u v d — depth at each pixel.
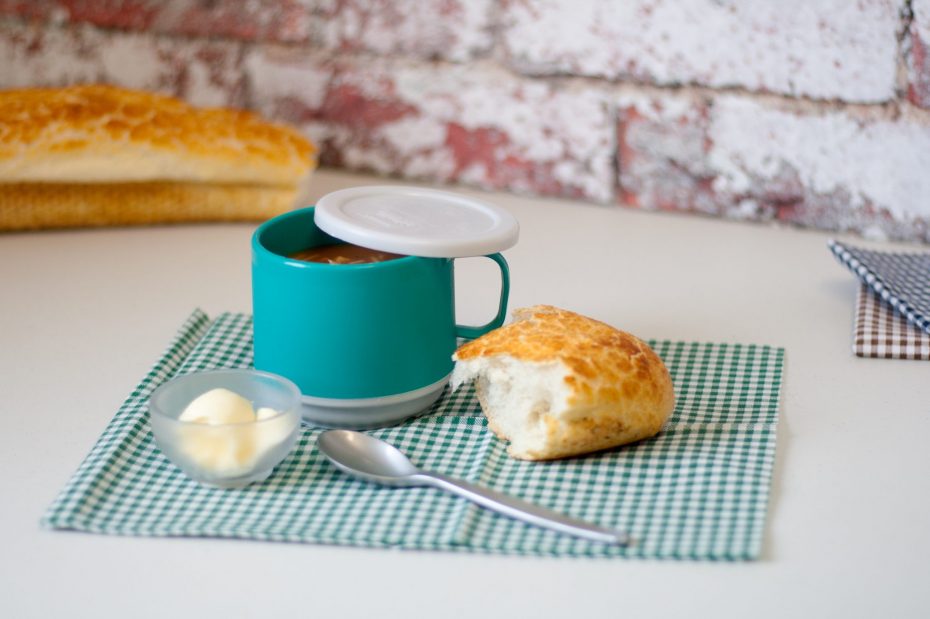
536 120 1.38
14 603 0.87
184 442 0.93
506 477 0.95
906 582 0.88
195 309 1.15
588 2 1.33
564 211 1.37
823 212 1.32
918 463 0.98
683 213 1.37
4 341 1.12
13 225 1.29
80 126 1.26
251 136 1.32
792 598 0.87
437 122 1.41
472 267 1.25
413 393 1.00
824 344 1.12
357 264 0.97
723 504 0.93
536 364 0.95
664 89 1.33
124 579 0.88
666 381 0.99
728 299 1.19
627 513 0.92
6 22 1.47
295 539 0.91
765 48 1.29
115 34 1.46
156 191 1.31
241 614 0.86
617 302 1.19
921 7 1.24
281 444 0.94
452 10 1.37
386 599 0.87
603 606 0.86
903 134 1.27
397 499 0.93
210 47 1.45
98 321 1.16
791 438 1.00
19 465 0.97
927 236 1.29
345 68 1.42
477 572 0.89
